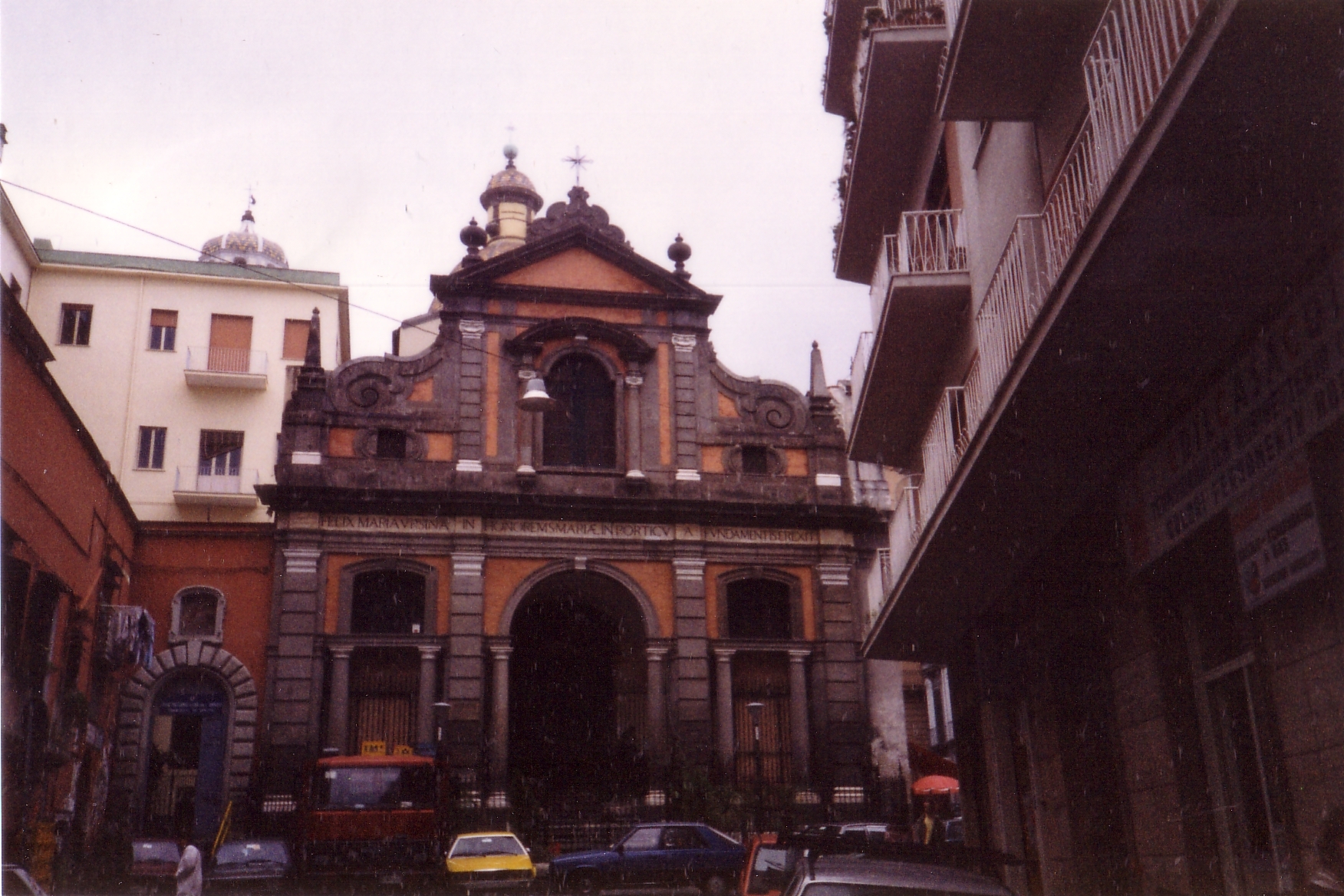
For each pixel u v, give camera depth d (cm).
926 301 1545
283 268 4188
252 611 3120
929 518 1398
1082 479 1206
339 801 2230
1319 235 782
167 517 3888
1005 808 1650
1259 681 938
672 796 2978
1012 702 1683
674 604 3203
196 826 2961
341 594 3070
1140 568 1129
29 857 2102
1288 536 838
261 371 4041
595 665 3472
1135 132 825
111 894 2347
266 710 2948
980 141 1447
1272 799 944
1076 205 1035
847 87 1928
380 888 2206
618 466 3294
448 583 3119
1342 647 809
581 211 3519
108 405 3944
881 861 758
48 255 4056
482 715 3023
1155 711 1122
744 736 3203
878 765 3198
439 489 3158
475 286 3366
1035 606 1513
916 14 1552
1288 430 837
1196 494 1002
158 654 3052
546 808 3109
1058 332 911
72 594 2431
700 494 3303
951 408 1538
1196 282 840
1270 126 705
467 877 2203
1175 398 1017
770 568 3309
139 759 2975
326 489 3098
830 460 3409
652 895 2119
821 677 3231
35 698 2144
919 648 1975
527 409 2842
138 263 4088
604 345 3388
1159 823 1123
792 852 1261
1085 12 1109
